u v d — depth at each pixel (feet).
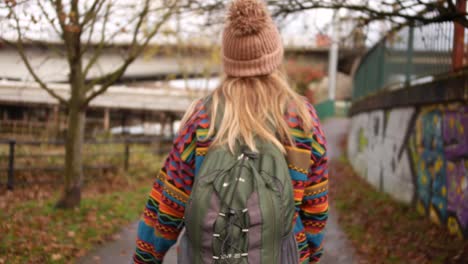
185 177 4.95
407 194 23.90
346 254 16.81
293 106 4.91
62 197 22.54
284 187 4.44
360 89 47.78
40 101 63.36
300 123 4.84
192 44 45.16
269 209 4.30
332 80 112.27
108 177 35.86
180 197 4.98
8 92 62.39
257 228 4.28
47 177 33.47
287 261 4.59
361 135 41.47
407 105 24.52
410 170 23.66
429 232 18.21
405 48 26.23
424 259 15.02
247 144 4.59
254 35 4.93
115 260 15.46
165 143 57.72
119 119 91.40
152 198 5.34
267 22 5.03
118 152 40.88
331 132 83.97
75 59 22.09
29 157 35.45
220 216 4.29
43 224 18.81
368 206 25.12
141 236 5.43
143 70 73.20
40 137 45.24
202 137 4.78
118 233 19.06
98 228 19.31
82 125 23.06
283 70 5.38
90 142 36.11
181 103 83.46
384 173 29.53
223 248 4.26
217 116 4.82
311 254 5.50
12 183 29.55
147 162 42.01
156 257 5.43
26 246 15.49
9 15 16.43
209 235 4.29
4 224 17.98
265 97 4.87
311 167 4.98
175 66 72.59
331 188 33.81
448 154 18.43
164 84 95.61
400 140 25.76
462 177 16.94
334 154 58.65
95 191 30.99
